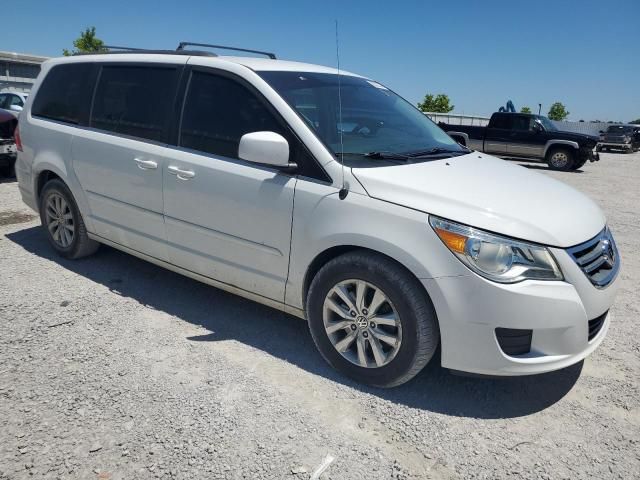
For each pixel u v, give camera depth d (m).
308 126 3.02
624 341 3.60
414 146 3.46
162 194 3.60
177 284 4.23
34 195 4.75
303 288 3.05
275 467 2.28
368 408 2.73
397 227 2.63
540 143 16.08
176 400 2.71
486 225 2.52
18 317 3.54
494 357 2.55
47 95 4.61
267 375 2.99
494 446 2.49
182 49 3.87
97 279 4.27
